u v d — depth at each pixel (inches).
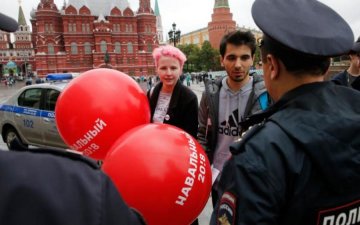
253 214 39.4
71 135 82.6
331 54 44.2
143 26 2819.9
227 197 43.4
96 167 31.8
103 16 2674.7
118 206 30.3
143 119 85.4
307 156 41.4
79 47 2615.7
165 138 67.5
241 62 99.3
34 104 263.1
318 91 46.6
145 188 61.8
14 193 25.9
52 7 2561.5
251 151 42.7
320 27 45.7
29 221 25.4
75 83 84.0
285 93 48.4
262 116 52.2
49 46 2561.5
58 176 28.2
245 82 103.7
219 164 105.1
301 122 43.2
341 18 49.0
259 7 48.4
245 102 102.0
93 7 2807.6
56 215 26.1
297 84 48.3
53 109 249.6
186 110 112.9
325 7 49.3
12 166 27.3
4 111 284.8
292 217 41.2
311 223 41.5
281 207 40.9
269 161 41.0
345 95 48.2
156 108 119.4
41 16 2529.5
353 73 135.9
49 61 2559.1
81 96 80.6
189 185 64.3
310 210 41.1
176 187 62.9
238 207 41.1
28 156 28.9
